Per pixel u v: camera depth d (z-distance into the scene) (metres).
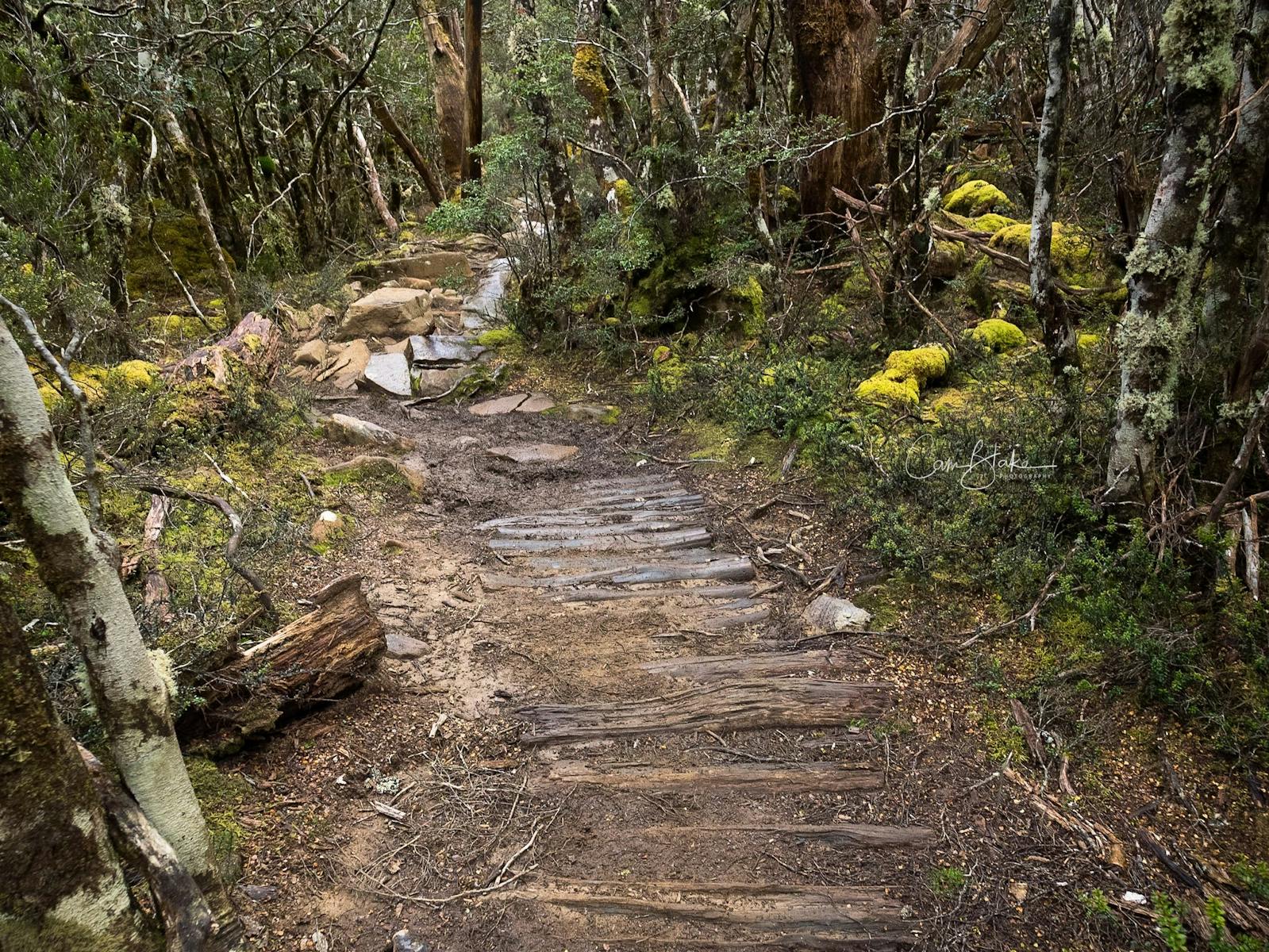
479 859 2.77
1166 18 3.28
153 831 1.94
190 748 2.96
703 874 2.71
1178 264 3.42
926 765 3.14
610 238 8.46
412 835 2.85
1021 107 7.86
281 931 2.45
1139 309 3.56
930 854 2.76
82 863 1.70
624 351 8.55
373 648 3.46
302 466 5.72
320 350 8.96
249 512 4.75
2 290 4.69
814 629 3.98
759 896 2.61
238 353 6.44
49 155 6.10
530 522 5.37
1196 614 3.39
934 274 7.79
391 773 3.14
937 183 7.27
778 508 5.27
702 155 7.98
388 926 2.50
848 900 2.59
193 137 10.42
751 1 8.85
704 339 8.12
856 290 8.27
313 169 12.17
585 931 2.51
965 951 2.42
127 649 1.92
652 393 7.41
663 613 4.24
